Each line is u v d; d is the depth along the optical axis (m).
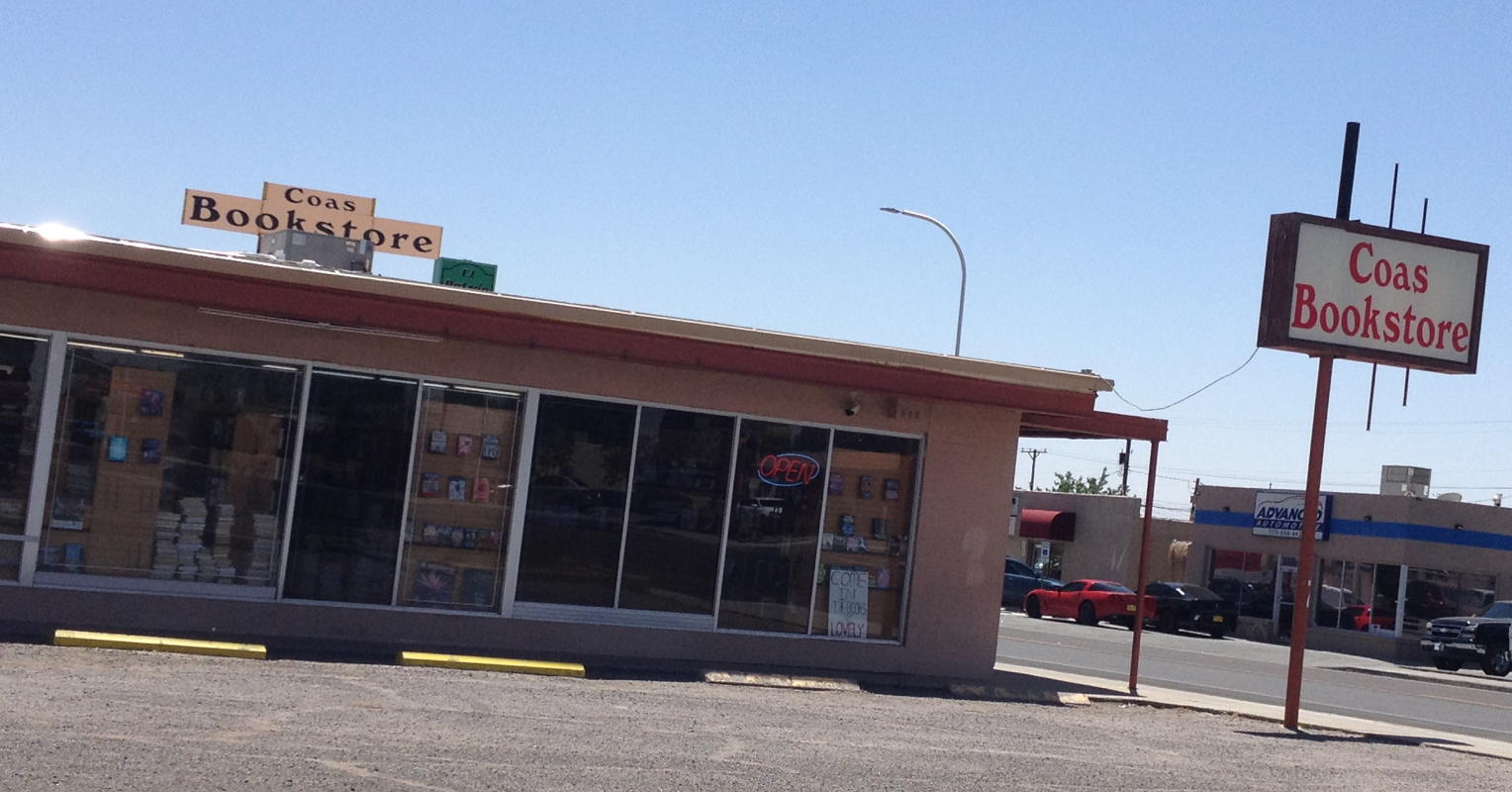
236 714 10.30
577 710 12.18
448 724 10.77
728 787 9.35
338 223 28.36
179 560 14.91
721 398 17.06
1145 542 19.64
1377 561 44.47
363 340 15.52
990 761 11.52
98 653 12.86
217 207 27.75
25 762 8.09
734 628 17.20
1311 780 12.21
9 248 13.66
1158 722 16.14
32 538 14.31
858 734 12.41
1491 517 44.94
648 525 16.77
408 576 15.77
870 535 17.98
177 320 14.80
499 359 16.05
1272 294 16.20
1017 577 51.00
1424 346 16.69
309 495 15.38
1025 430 21.66
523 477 16.16
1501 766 14.85
